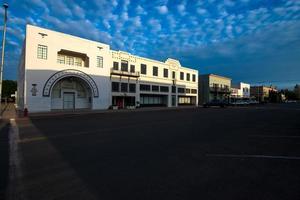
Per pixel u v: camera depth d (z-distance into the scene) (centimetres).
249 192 445
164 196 428
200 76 6612
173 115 2473
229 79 7469
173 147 847
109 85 3641
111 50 3722
